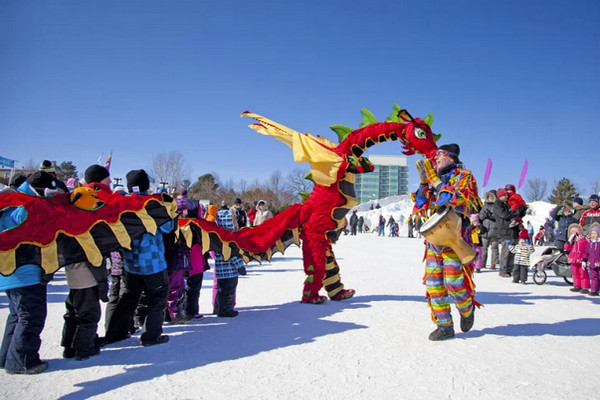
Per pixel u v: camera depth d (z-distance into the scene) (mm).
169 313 5652
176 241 5215
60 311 6344
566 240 9109
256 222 14102
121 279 5988
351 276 9859
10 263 3646
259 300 7188
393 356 4289
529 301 7156
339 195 6719
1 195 3859
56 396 3373
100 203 4398
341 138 7348
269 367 3994
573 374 3818
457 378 3717
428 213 5207
